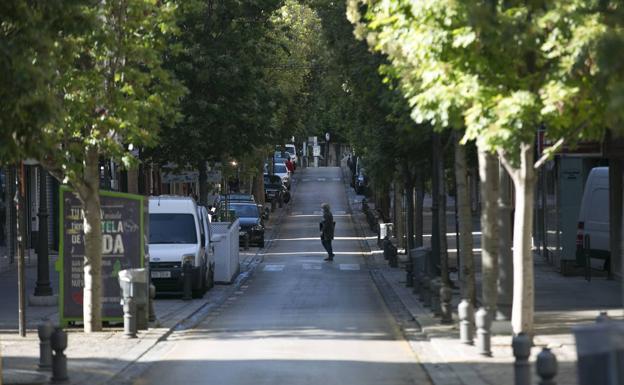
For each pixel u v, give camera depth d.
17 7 36.41
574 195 87.62
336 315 64.44
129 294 52.28
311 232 165.75
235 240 99.62
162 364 44.19
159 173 159.75
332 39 76.62
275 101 109.38
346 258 123.69
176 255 77.62
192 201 82.88
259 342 51.16
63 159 49.81
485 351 43.44
